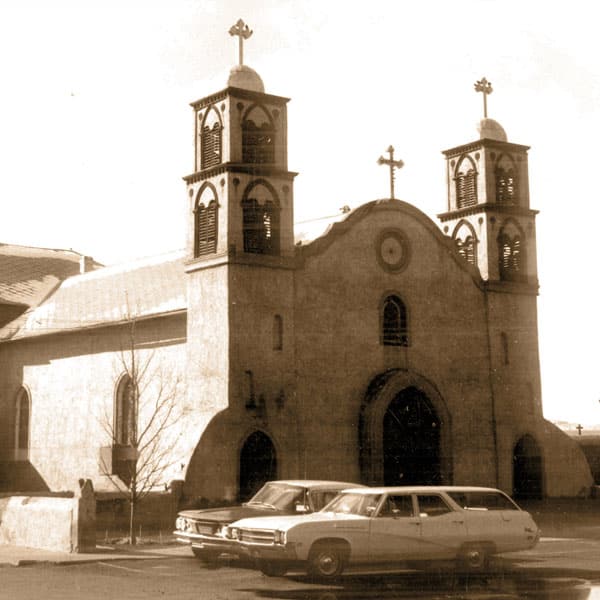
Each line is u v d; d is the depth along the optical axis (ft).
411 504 64.59
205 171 112.98
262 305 110.42
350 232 118.93
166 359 119.65
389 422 118.01
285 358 111.24
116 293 137.59
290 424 110.52
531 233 135.74
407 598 55.21
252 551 63.67
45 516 82.48
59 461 135.03
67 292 150.00
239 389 107.34
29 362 143.43
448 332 125.59
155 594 56.80
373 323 119.24
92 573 67.15
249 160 113.60
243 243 110.52
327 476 112.37
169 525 99.35
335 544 62.18
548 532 97.76
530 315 133.69
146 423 120.98
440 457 121.39
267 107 115.14
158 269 136.98
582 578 63.72
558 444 132.57
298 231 132.05
